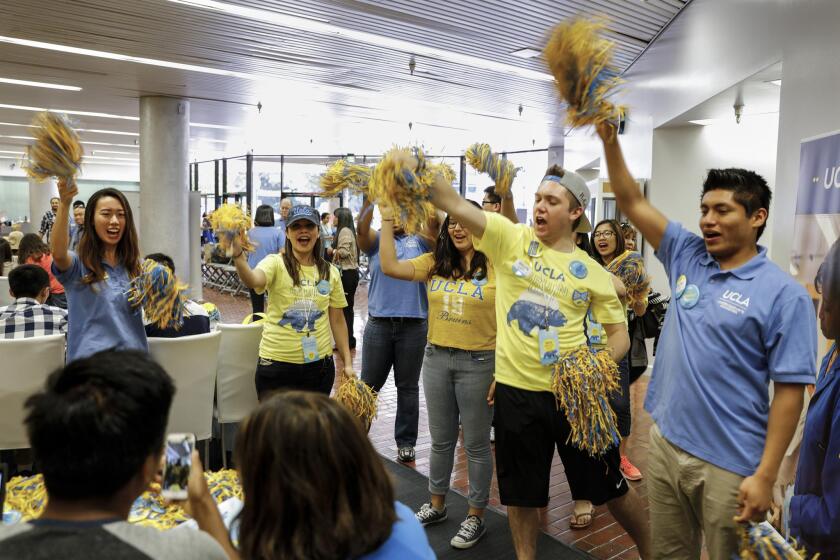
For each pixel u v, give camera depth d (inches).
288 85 374.6
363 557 42.6
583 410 90.9
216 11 241.4
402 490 142.1
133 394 40.3
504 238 94.4
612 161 80.2
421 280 122.6
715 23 203.3
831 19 126.2
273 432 41.9
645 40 277.0
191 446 51.3
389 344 157.6
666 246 82.4
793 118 142.2
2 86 382.6
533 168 658.2
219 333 129.5
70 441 38.4
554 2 232.2
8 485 93.4
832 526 98.3
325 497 41.2
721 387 72.2
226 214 115.7
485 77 348.5
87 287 104.1
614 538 123.6
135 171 1018.7
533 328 94.7
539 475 96.7
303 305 126.0
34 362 117.4
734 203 72.3
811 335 68.3
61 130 93.4
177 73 344.2
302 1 229.9
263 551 41.6
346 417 43.6
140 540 38.5
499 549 116.5
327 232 506.0
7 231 641.0
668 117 253.3
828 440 101.0
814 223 116.9
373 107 443.5
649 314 147.6
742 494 68.6
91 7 236.8
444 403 122.0
